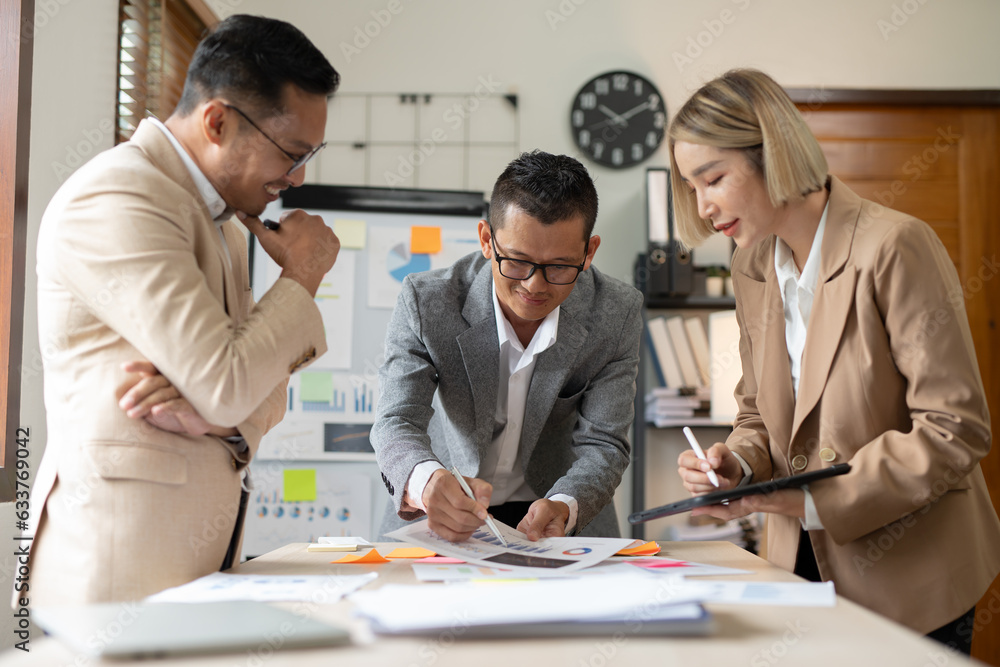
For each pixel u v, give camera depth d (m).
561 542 1.12
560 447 1.53
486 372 1.40
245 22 1.02
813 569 1.11
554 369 1.41
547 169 1.20
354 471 2.58
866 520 0.94
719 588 0.82
